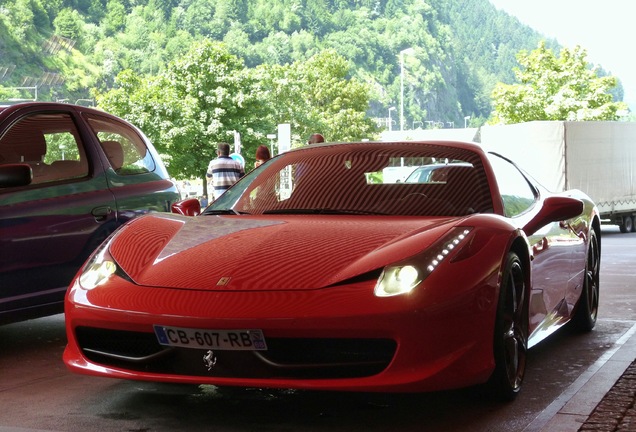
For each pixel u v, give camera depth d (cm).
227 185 1430
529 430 324
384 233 350
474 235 344
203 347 314
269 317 305
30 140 521
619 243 1636
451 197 398
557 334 550
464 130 7812
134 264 352
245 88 6881
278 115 7712
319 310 305
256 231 366
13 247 484
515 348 369
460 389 365
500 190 407
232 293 317
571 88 5534
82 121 554
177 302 318
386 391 308
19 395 391
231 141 6719
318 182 420
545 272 436
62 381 422
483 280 330
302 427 330
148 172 585
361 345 312
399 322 305
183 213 429
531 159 2183
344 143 457
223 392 390
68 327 352
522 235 373
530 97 5541
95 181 539
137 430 327
